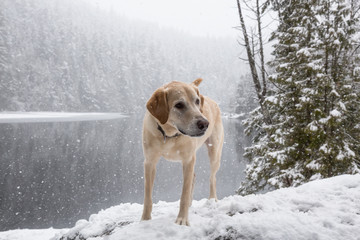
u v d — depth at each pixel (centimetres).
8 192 1280
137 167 1822
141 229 252
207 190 1387
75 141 2603
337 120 685
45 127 3400
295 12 822
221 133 448
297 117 777
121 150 2334
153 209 409
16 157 1862
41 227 952
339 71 757
